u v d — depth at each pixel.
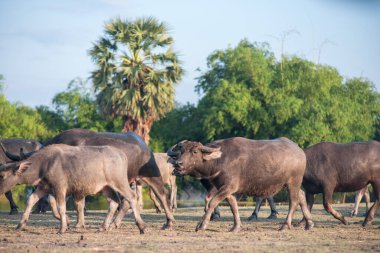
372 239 42.47
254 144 48.34
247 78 143.00
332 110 137.25
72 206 100.81
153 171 50.31
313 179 53.34
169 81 118.69
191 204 126.50
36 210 72.31
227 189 47.28
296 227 51.56
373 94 149.25
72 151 44.97
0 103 157.88
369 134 146.50
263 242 40.25
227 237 43.16
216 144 48.28
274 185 48.53
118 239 41.47
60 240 40.88
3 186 44.34
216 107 139.38
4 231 46.59
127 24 118.75
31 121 158.12
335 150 53.31
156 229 49.28
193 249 36.56
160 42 118.75
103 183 45.09
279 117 136.62
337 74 148.12
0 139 63.84
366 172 52.53
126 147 49.31
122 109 116.06
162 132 157.88
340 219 53.19
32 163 44.62
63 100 169.75
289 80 143.50
